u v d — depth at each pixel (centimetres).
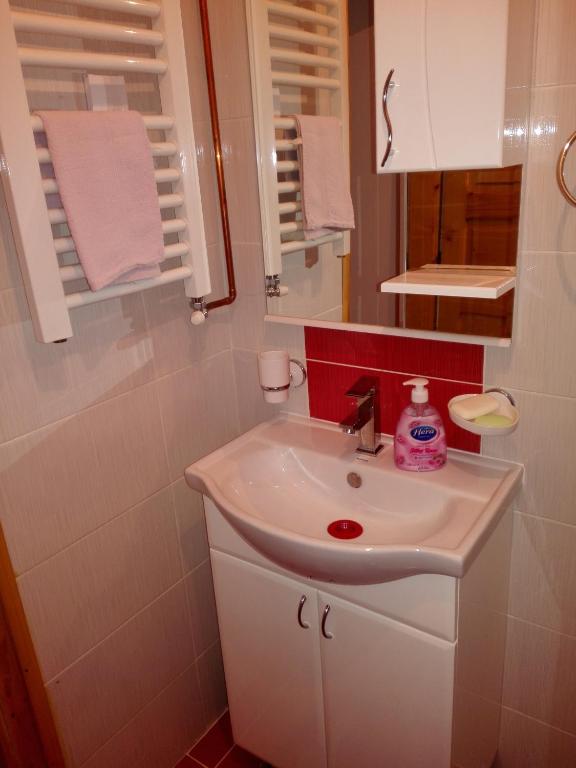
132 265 115
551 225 110
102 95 118
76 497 130
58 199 112
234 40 137
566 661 138
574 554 128
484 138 102
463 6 97
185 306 148
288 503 140
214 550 142
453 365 130
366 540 127
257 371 164
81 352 126
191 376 154
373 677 124
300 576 127
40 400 120
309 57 125
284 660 139
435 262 122
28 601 125
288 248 143
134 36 112
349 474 136
